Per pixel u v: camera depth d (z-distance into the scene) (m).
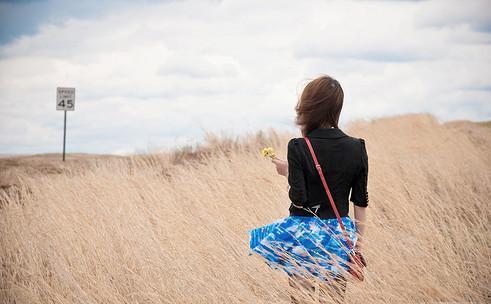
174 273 4.22
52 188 7.46
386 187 6.57
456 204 6.44
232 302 3.90
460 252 4.84
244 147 11.02
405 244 4.73
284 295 3.89
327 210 3.33
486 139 13.07
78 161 12.22
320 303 3.45
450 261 4.39
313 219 3.31
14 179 9.36
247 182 6.90
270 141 11.70
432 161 8.80
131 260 4.68
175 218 5.59
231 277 4.09
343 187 3.32
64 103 13.27
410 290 3.82
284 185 6.79
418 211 5.68
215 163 8.64
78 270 4.53
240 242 4.68
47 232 5.62
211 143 11.63
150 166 9.73
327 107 3.34
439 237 4.83
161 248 4.66
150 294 4.05
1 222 6.03
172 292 4.06
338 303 3.46
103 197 6.85
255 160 8.79
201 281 4.05
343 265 3.36
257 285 4.13
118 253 4.84
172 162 10.59
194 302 3.96
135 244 4.94
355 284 3.72
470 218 6.02
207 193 6.54
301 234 3.32
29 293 4.35
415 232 5.05
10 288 4.60
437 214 5.73
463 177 7.78
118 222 5.59
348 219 3.38
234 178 7.15
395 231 5.25
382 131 13.16
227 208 5.79
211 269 4.34
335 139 3.32
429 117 15.57
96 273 4.50
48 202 6.73
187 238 4.96
